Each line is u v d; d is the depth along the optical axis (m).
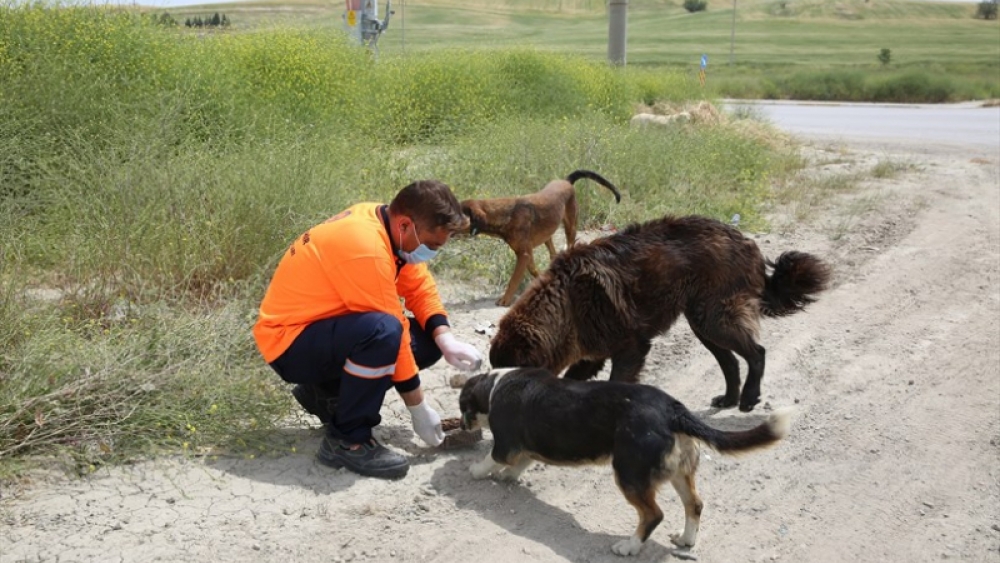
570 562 3.84
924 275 8.32
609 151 10.47
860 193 11.98
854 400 5.62
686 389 5.74
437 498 4.31
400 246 4.42
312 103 11.32
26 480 4.09
